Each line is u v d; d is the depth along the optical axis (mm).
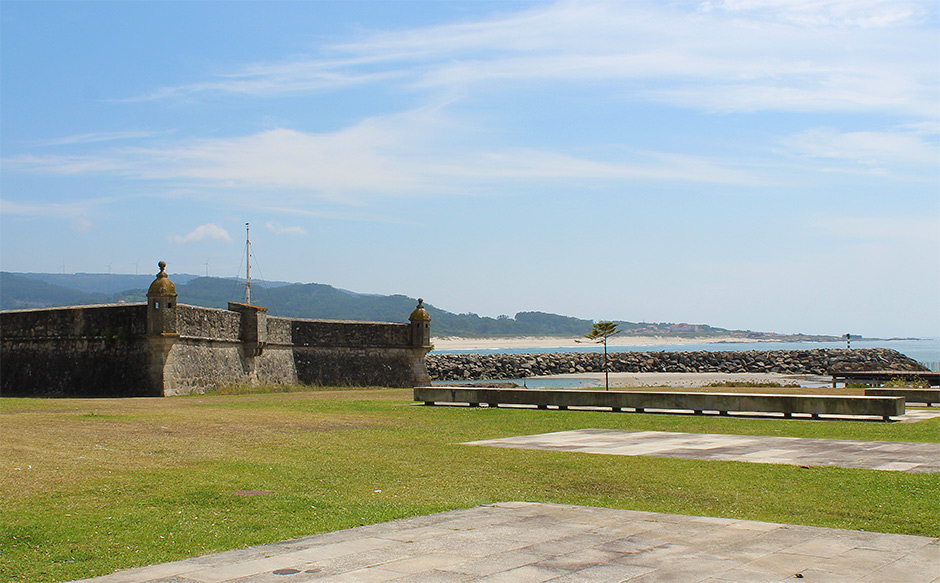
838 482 13664
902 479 13797
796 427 22969
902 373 52781
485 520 11008
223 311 40688
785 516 11422
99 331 37000
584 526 10602
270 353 44156
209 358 39031
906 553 9188
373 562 8906
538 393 29828
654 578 8227
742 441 19688
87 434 19188
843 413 25328
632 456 16953
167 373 35656
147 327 35531
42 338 38344
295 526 10805
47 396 37156
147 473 14242
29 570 8820
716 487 13492
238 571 8633
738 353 101812
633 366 94000
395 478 14633
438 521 10977
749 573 8406
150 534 10297
